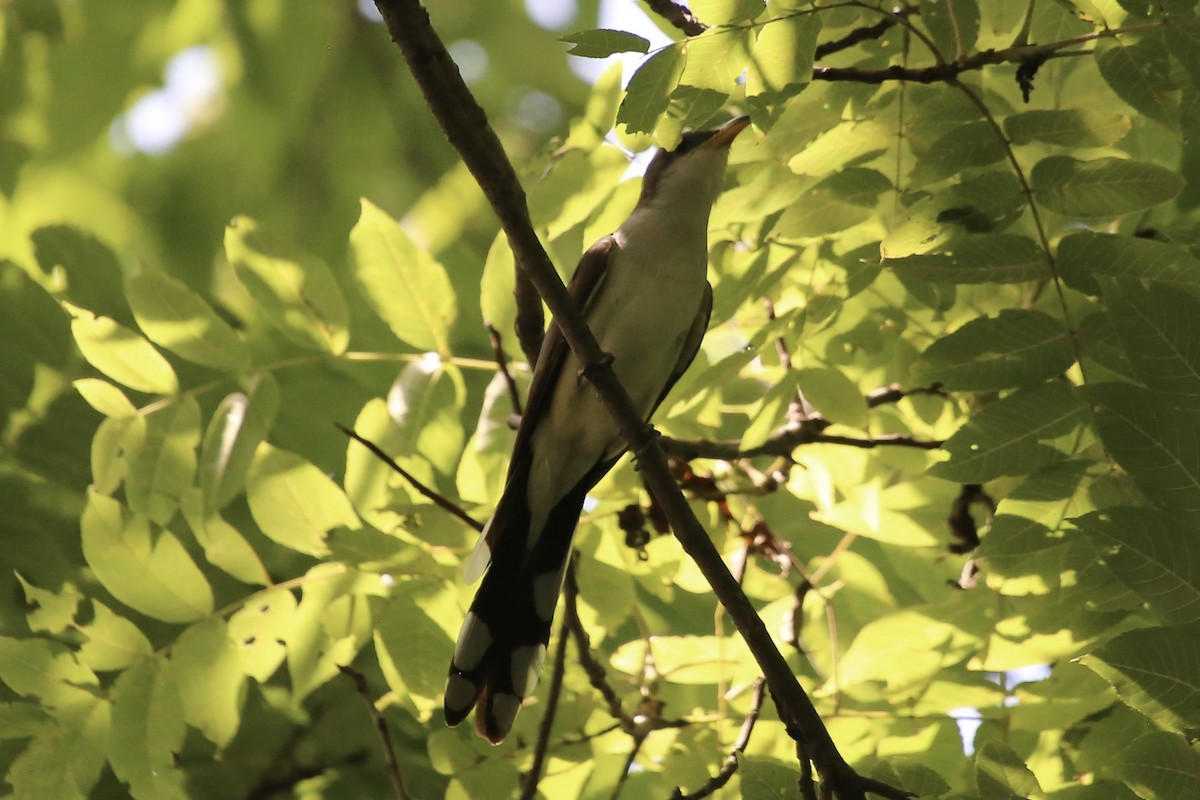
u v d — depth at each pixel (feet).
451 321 30.89
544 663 30.68
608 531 31.58
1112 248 24.54
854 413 29.86
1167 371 22.16
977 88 27.27
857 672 29.37
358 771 36.76
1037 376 24.75
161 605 28.43
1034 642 27.99
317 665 28.89
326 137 54.80
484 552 28.07
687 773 29.60
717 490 32.99
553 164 30.37
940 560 32.32
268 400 29.32
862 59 29.37
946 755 29.32
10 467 35.63
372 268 30.60
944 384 25.04
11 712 28.19
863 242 31.42
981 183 25.52
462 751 29.27
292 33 52.85
